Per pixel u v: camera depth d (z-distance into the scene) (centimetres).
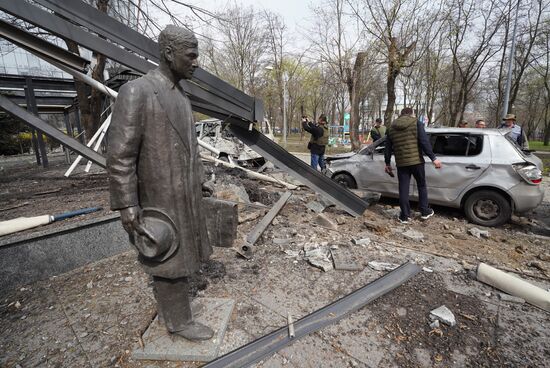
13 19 634
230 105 425
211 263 336
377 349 210
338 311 247
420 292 281
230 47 2166
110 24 296
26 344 216
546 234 470
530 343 217
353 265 325
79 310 253
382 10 1180
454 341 218
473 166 504
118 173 149
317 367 194
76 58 327
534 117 3225
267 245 386
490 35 1413
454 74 1711
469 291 284
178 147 165
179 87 173
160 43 159
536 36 1590
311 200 613
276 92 3056
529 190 464
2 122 1783
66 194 515
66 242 315
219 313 239
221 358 196
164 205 165
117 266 327
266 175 777
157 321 226
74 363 197
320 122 916
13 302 265
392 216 541
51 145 2003
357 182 654
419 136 468
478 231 454
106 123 682
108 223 346
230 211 210
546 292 260
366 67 1391
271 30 2356
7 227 301
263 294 277
